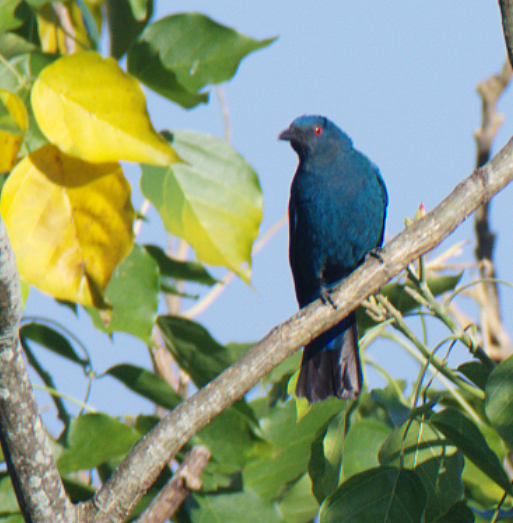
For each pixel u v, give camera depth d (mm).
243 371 5676
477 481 7707
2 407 4785
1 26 6434
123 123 5332
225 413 6785
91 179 5434
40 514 5047
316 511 7723
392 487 5883
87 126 5328
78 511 5188
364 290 6344
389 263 6516
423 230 6582
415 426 6523
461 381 7266
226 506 6727
